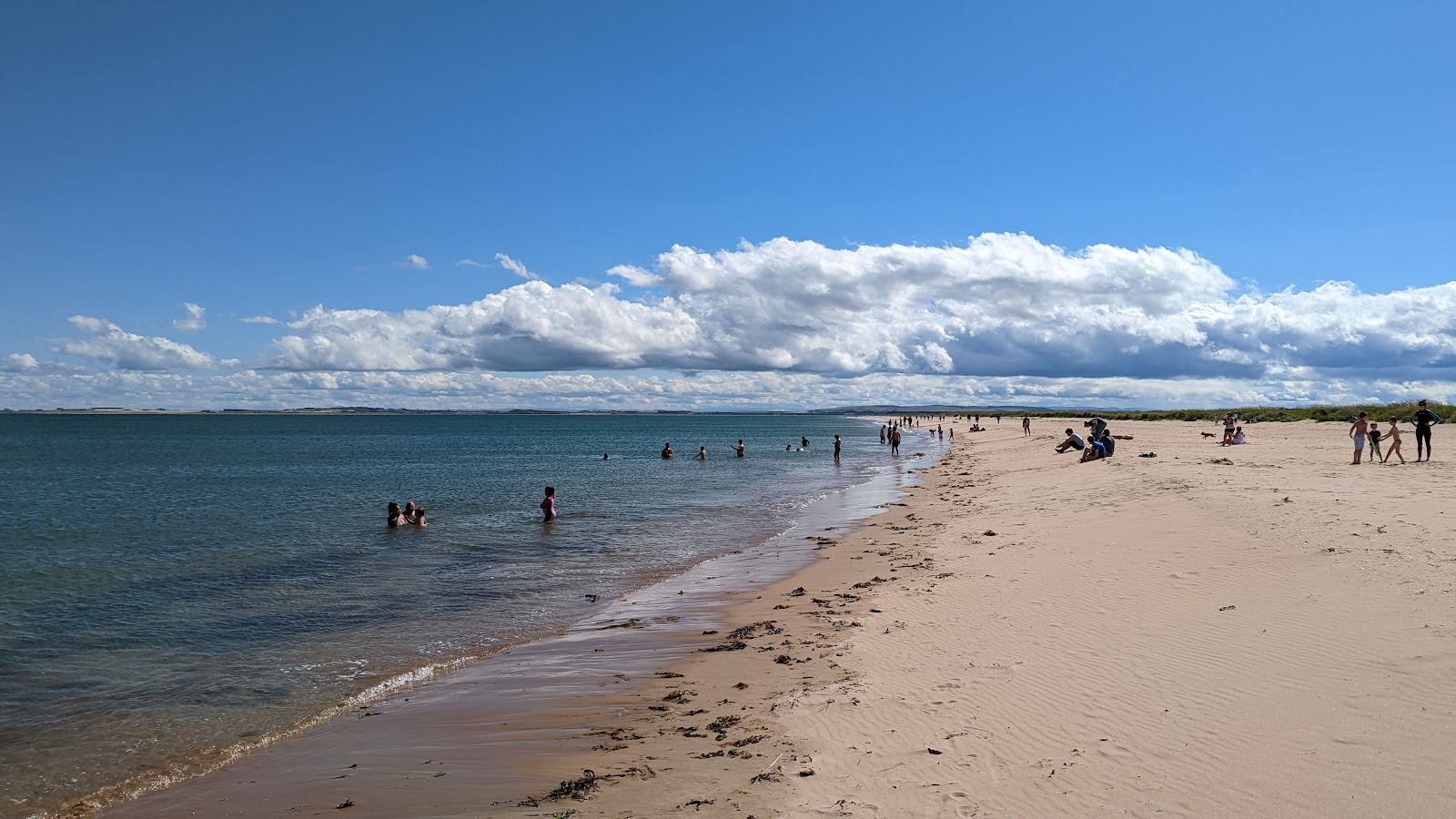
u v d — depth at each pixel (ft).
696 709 29.53
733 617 44.75
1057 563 47.88
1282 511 52.85
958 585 45.75
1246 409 270.26
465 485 141.49
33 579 59.41
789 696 29.73
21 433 489.67
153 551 72.33
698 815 20.45
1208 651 28.91
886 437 356.59
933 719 25.63
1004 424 443.32
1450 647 25.75
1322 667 25.80
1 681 35.78
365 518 95.81
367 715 31.12
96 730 29.99
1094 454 118.42
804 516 91.35
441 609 49.19
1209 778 19.62
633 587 54.95
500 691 33.45
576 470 176.45
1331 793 18.28
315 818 22.21
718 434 493.77
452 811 21.99
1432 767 18.83
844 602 45.29
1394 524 45.60
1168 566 42.98
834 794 20.97
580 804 21.66
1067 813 18.80
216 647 41.04
